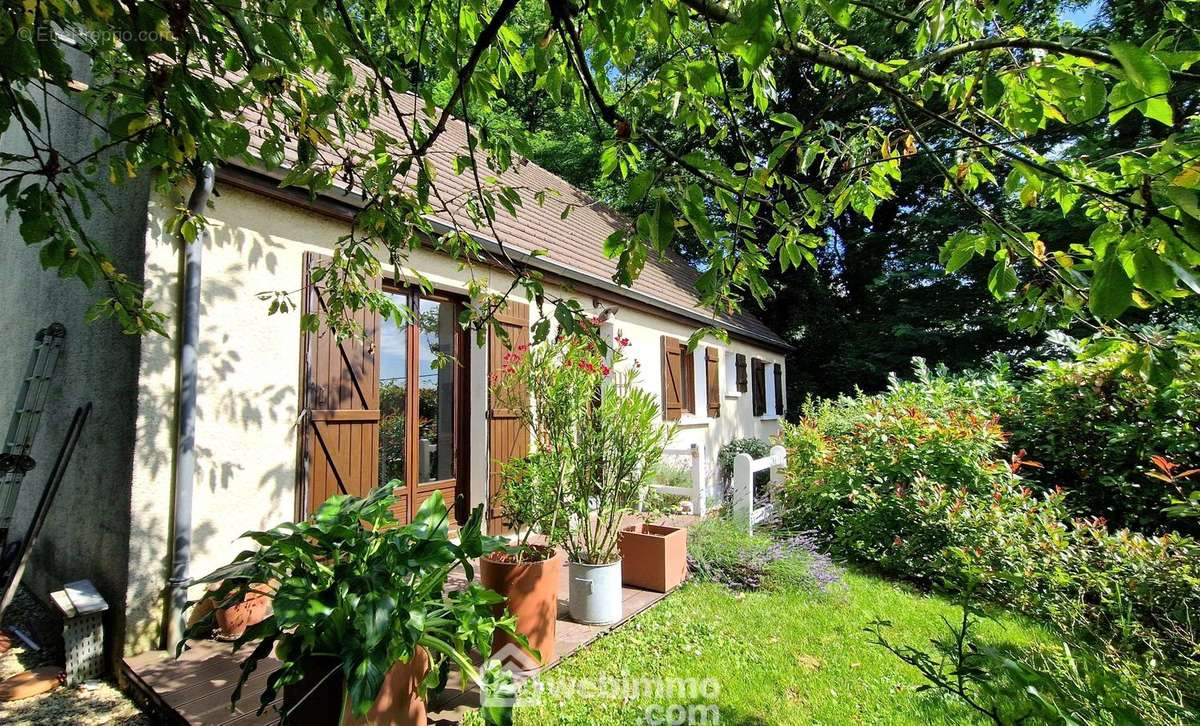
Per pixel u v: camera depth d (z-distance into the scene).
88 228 3.79
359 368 4.28
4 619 3.87
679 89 1.79
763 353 13.75
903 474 5.51
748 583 4.85
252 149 3.62
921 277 15.30
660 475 7.02
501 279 5.71
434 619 2.38
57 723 2.74
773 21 1.17
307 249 4.05
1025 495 4.88
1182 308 6.30
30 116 1.69
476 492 5.43
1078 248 1.81
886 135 2.46
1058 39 1.35
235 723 2.52
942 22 1.65
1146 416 4.80
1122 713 1.40
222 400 3.51
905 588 4.93
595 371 4.00
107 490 3.36
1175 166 1.18
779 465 7.24
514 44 2.44
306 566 2.37
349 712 2.10
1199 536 4.57
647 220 1.19
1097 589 4.01
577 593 3.86
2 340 5.18
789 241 2.24
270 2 1.60
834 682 3.19
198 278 3.39
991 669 1.32
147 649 3.16
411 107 6.46
